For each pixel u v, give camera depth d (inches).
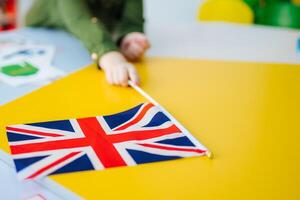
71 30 36.8
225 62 33.1
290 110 24.0
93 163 17.0
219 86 27.4
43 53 34.7
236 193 15.6
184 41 39.4
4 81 27.4
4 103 23.5
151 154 17.9
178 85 27.4
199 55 34.9
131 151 18.1
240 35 42.7
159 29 43.6
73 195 15.2
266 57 35.2
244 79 29.1
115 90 26.4
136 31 38.4
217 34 42.6
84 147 18.2
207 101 24.7
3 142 18.7
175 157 17.8
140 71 30.1
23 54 34.2
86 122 21.1
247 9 55.1
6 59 32.6
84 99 24.6
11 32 41.9
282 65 33.0
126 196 15.1
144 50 33.5
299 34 44.4
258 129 21.2
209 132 20.6
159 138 19.4
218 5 55.6
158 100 24.6
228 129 21.0
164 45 37.7
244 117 22.6
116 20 41.8
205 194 15.4
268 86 27.9
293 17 53.5
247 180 16.5
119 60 30.3
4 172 16.8
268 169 17.4
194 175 16.6
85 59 33.6
